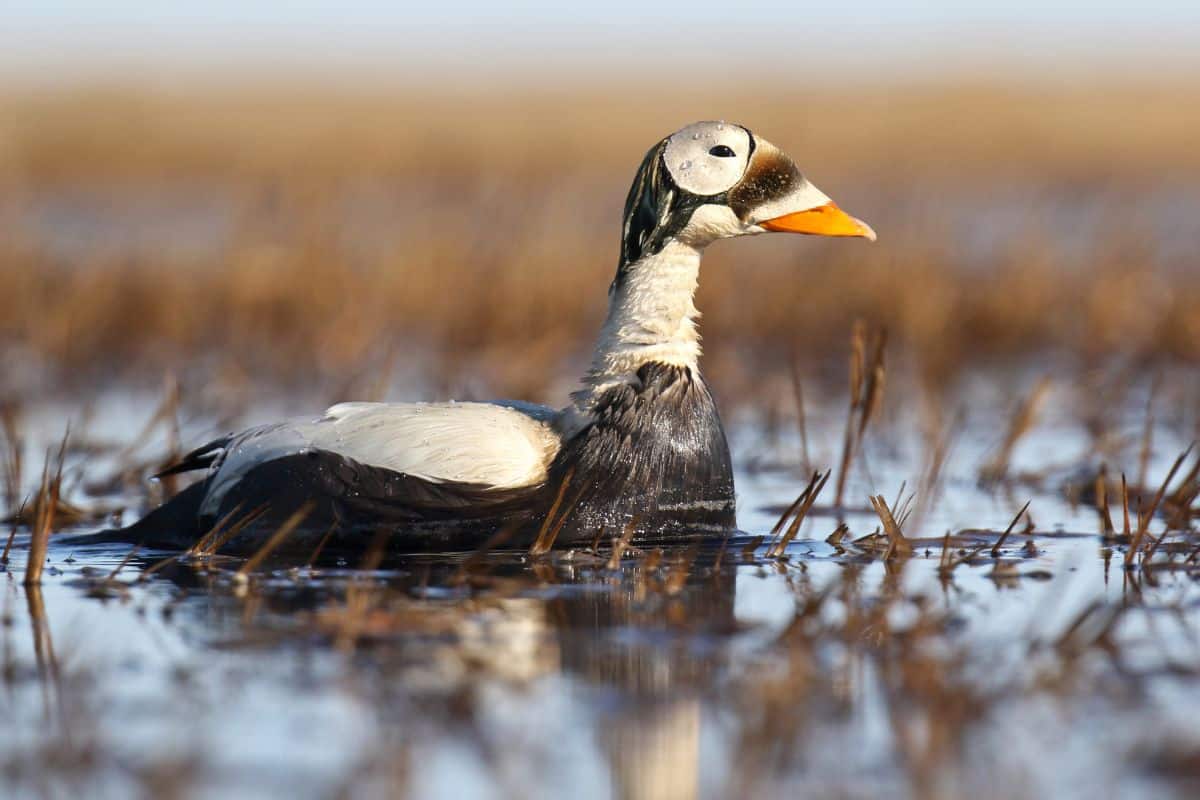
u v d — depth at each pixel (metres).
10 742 7.43
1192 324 21.91
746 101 54.78
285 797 6.77
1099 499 12.45
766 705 7.70
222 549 11.30
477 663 8.48
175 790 6.82
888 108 58.03
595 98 71.31
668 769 7.09
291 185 28.12
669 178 11.77
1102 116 58.91
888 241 26.48
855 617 9.30
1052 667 8.41
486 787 6.93
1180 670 8.40
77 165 41.78
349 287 23.16
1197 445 15.91
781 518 11.81
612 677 8.27
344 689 8.07
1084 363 21.48
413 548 11.26
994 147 47.44
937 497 13.73
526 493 11.27
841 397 19.17
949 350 21.83
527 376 19.30
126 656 8.65
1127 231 27.50
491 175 29.92
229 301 23.39
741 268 25.09
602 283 24.70
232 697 7.97
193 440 16.06
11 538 11.23
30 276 23.97
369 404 11.70
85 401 18.81
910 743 7.30
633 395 11.60
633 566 10.81
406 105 66.31
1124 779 6.93
